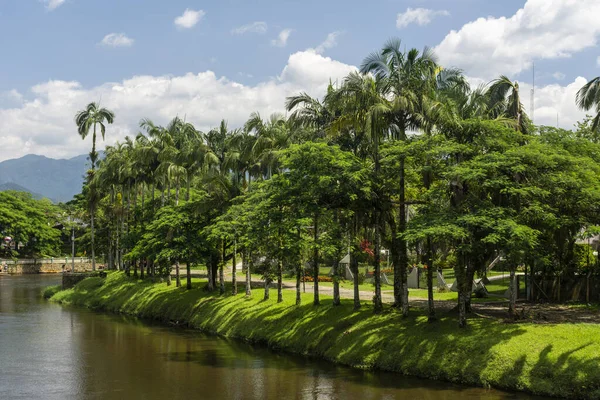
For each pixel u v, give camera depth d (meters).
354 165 30.69
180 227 49.50
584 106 37.56
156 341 38.69
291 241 33.25
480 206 27.34
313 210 31.77
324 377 27.16
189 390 25.84
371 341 29.44
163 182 61.69
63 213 128.62
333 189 30.39
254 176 50.38
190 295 50.16
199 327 43.28
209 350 34.84
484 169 26.17
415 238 25.92
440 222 26.48
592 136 45.25
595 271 37.50
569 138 32.41
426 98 29.73
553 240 34.03
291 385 25.98
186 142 57.50
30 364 32.16
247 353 33.56
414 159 29.73
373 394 23.83
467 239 27.00
